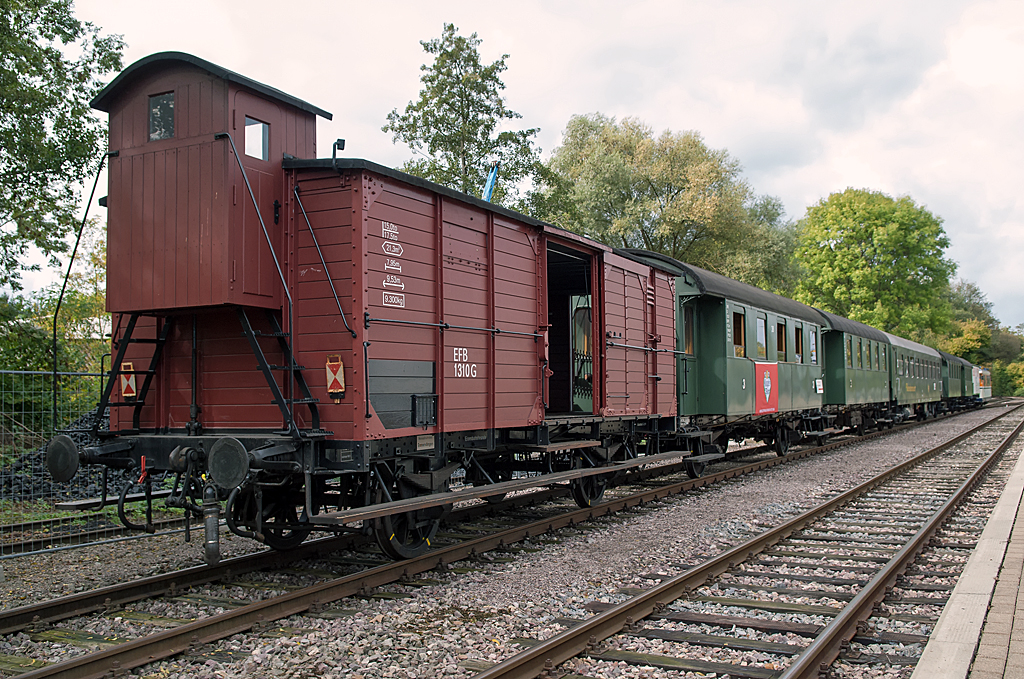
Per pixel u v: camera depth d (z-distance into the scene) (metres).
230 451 5.42
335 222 6.05
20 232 14.20
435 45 23.59
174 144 6.06
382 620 5.13
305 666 4.30
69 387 12.23
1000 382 85.31
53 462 6.08
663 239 37.56
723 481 12.72
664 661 4.35
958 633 4.42
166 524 8.73
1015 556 6.51
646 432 11.19
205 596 5.78
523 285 8.34
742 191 36.78
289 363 6.05
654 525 8.76
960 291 116.25
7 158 14.50
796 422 18.62
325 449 5.97
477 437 7.64
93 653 4.20
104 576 6.62
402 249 6.43
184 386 6.69
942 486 11.97
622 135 38.16
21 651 4.65
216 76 5.91
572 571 6.57
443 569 6.62
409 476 6.58
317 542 7.26
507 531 7.68
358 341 5.86
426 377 6.71
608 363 9.61
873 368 24.95
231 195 5.81
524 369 8.29
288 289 6.12
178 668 4.30
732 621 5.03
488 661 4.37
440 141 22.94
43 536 8.20
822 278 55.09
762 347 15.61
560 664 4.29
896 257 54.44
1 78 13.90
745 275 37.12
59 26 14.93
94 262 19.70
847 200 54.53
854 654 4.42
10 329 13.95
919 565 6.71
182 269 5.95
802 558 7.12
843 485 12.11
